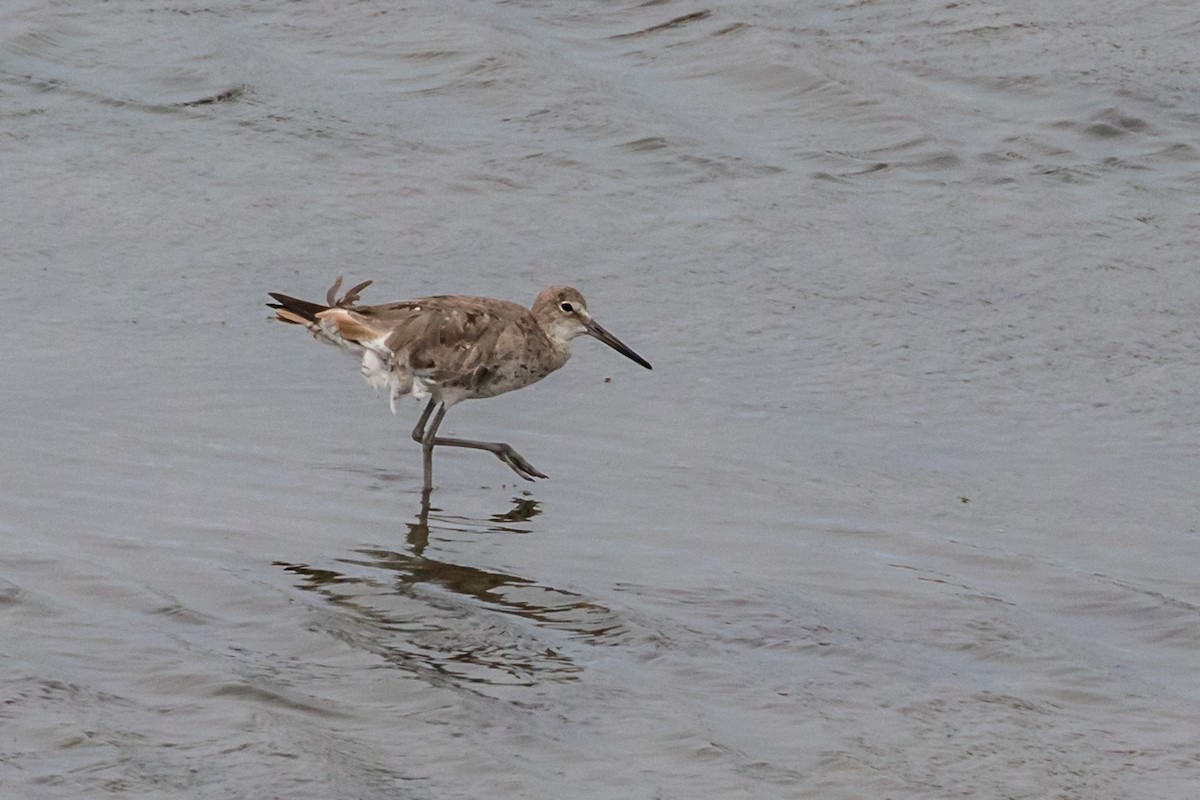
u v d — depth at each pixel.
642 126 22.23
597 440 15.35
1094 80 23.30
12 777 9.21
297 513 13.51
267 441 15.03
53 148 21.50
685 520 13.60
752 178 21.20
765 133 22.38
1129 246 19.66
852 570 12.63
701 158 21.58
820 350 17.27
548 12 25.58
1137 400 16.17
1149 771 9.87
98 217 19.94
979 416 15.82
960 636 11.57
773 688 10.77
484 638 11.33
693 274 18.98
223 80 23.23
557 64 23.86
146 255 19.12
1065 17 25.08
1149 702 10.70
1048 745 10.15
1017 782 9.72
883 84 23.31
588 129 22.23
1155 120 22.45
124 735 9.72
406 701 10.41
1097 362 17.00
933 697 10.70
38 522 12.84
